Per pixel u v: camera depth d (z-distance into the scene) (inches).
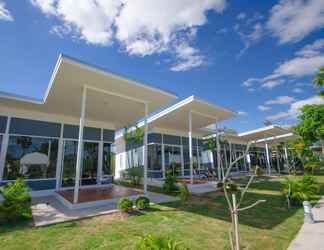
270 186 459.5
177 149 642.2
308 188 295.6
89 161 448.5
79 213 229.3
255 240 152.3
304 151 586.9
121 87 285.0
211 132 701.9
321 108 546.0
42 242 149.7
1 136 335.9
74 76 248.4
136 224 191.3
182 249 93.5
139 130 530.0
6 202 196.9
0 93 298.8
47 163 379.6
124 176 657.6
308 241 149.0
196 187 423.2
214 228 180.1
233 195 86.8
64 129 417.4
